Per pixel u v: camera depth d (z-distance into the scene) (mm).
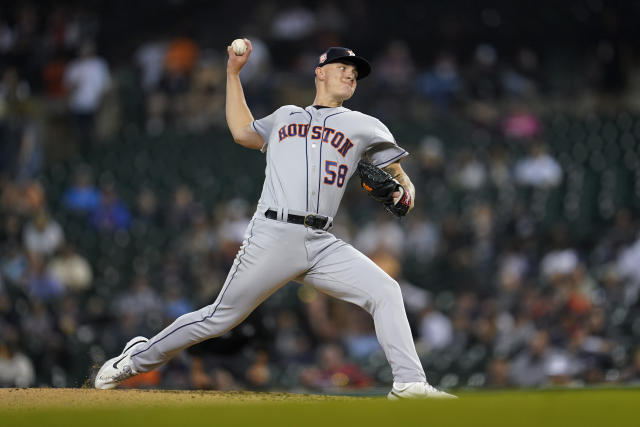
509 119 48031
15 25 55188
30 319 31562
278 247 14133
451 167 44125
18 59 53781
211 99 52031
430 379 31281
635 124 48312
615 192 43156
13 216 38750
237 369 22359
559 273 33531
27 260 36281
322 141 14359
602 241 37438
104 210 41594
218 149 48250
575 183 43500
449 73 51500
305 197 14148
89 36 55094
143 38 58469
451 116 50531
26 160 46781
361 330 32875
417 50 56906
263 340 22141
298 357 31578
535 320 31125
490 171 43594
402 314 14156
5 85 48219
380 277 14234
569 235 38156
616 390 13672
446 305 35438
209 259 36062
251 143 15289
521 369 29344
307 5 58375
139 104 51906
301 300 33812
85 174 43531
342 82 14898
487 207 38875
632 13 56562
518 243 36719
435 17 58406
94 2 57906
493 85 51562
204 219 39000
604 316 31047
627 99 53562
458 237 37906
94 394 13969
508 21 57656
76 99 49312
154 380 25109
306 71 53500
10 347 29859
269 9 59375
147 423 9203
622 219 36938
